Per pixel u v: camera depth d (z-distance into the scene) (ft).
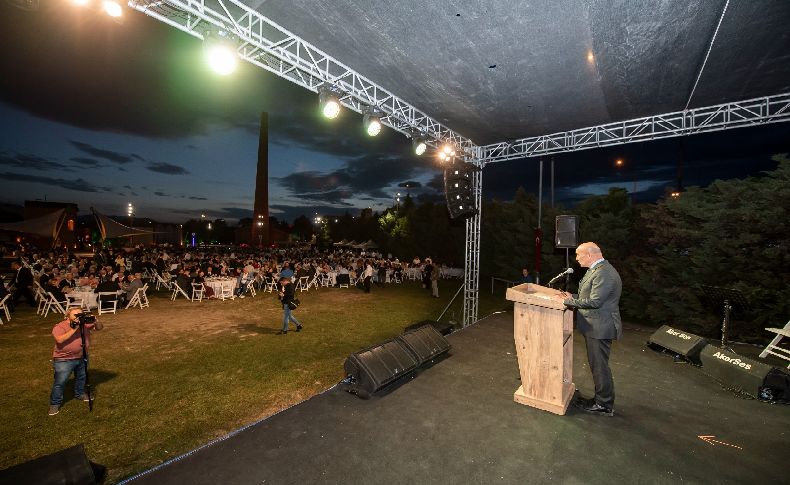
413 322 32.99
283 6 13.33
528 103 20.86
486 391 13.24
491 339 19.89
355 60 17.16
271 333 28.71
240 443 9.73
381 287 56.39
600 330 11.48
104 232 75.61
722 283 23.68
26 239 106.73
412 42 15.28
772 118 19.80
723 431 10.68
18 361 21.43
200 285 42.11
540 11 12.95
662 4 12.35
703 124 21.49
